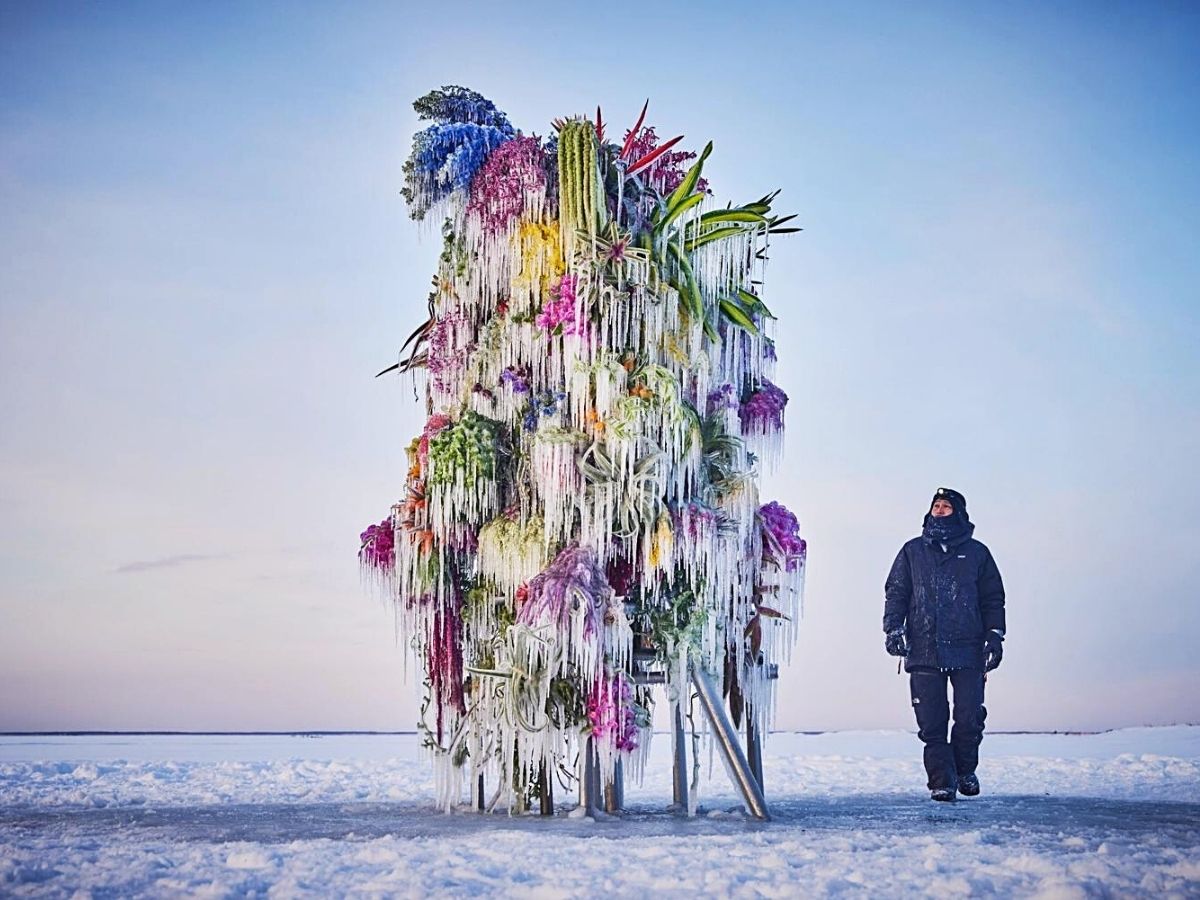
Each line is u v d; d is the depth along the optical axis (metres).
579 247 6.89
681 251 7.06
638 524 6.79
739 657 7.04
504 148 7.18
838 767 11.95
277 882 4.28
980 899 3.88
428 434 7.33
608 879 4.28
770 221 7.24
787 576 7.21
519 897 4.00
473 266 7.40
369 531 7.58
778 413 7.37
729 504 7.02
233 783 9.99
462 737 7.38
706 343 7.16
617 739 6.64
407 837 5.66
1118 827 5.81
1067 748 15.20
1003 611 7.98
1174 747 14.87
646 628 6.86
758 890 4.04
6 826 6.46
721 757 6.66
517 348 7.18
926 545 8.05
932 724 7.89
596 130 7.13
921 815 6.64
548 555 6.84
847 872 4.36
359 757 14.57
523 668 6.74
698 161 7.02
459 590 7.42
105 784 9.91
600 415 6.80
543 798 6.99
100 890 4.16
